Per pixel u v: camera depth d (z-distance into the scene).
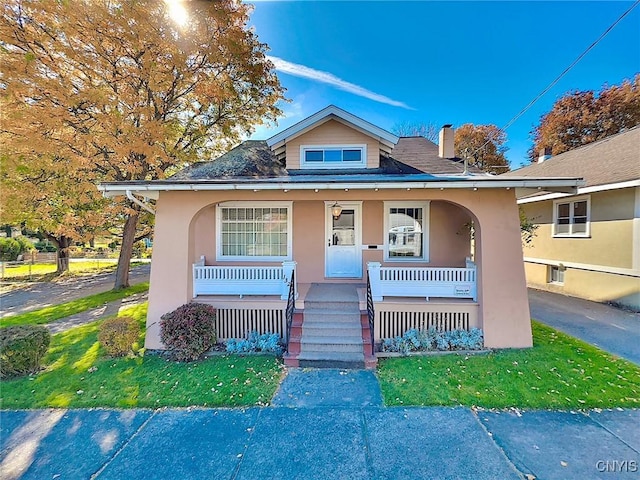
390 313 6.95
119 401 4.67
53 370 5.71
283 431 3.95
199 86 11.36
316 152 8.70
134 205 12.96
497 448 3.57
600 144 12.74
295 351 6.12
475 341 6.49
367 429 3.96
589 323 7.95
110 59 10.27
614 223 9.55
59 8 8.88
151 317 6.84
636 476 3.13
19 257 23.33
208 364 5.93
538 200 12.42
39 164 10.04
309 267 8.84
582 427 3.93
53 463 3.44
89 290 14.00
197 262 8.33
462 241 8.62
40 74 9.34
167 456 3.53
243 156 9.54
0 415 4.37
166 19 10.09
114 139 10.23
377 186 6.26
